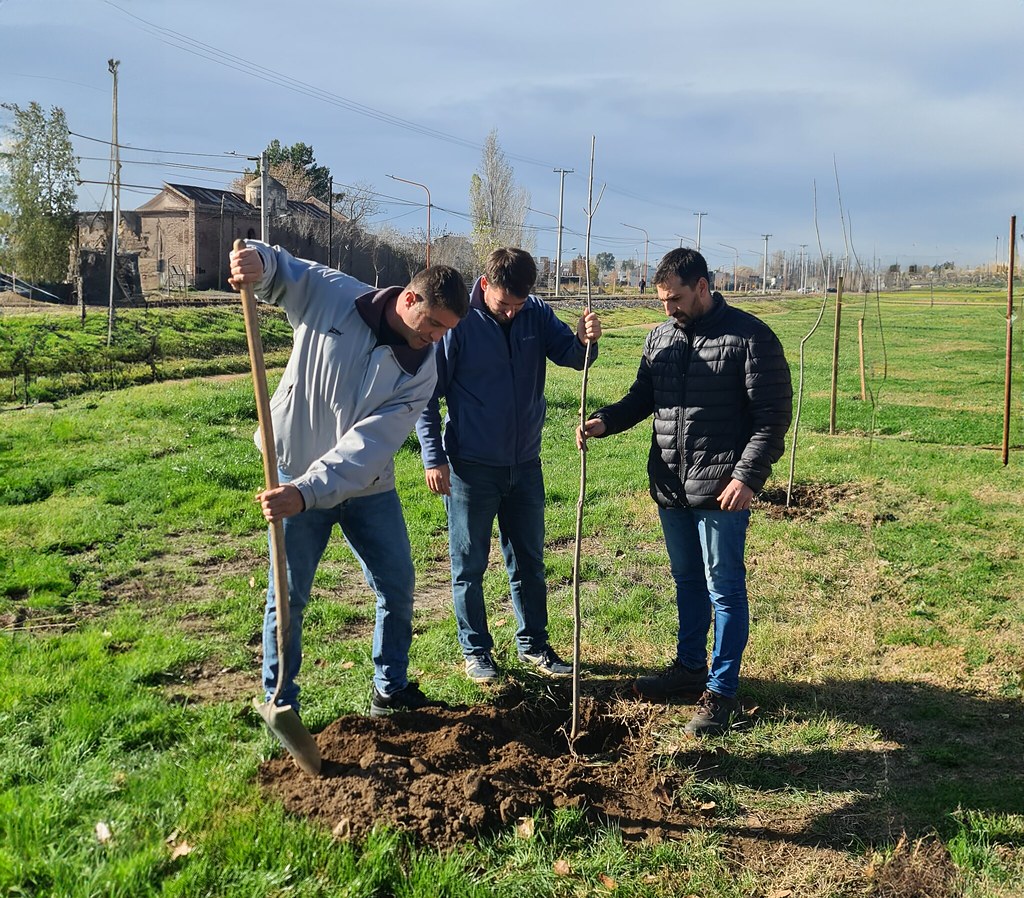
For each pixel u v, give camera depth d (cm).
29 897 280
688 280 419
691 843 331
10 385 1733
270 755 372
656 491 454
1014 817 346
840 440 1268
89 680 441
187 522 791
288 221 5397
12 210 3931
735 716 435
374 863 298
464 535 467
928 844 332
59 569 636
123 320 2775
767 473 412
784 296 8625
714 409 424
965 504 870
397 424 363
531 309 464
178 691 448
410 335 359
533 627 495
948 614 578
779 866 321
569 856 319
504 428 455
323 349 360
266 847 305
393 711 418
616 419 465
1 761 356
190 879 286
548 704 446
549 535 772
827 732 422
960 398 1781
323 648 513
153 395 1491
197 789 340
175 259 5356
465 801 333
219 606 579
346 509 391
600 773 373
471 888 293
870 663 505
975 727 429
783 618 577
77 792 335
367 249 5606
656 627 561
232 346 2758
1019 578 650
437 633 541
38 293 3791
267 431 330
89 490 886
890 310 5747
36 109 3900
